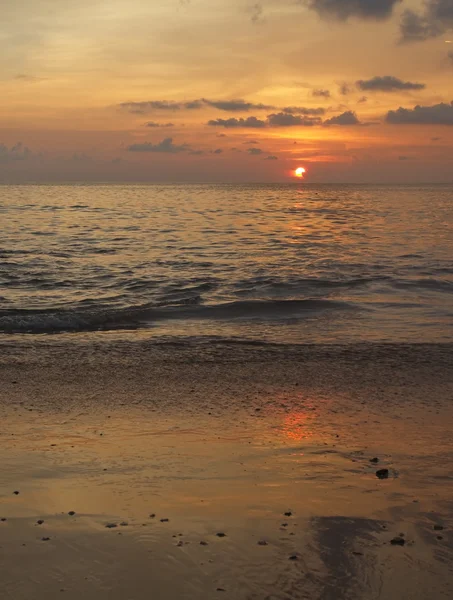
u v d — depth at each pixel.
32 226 39.59
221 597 3.54
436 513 4.78
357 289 18.38
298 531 4.39
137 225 41.09
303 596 3.58
